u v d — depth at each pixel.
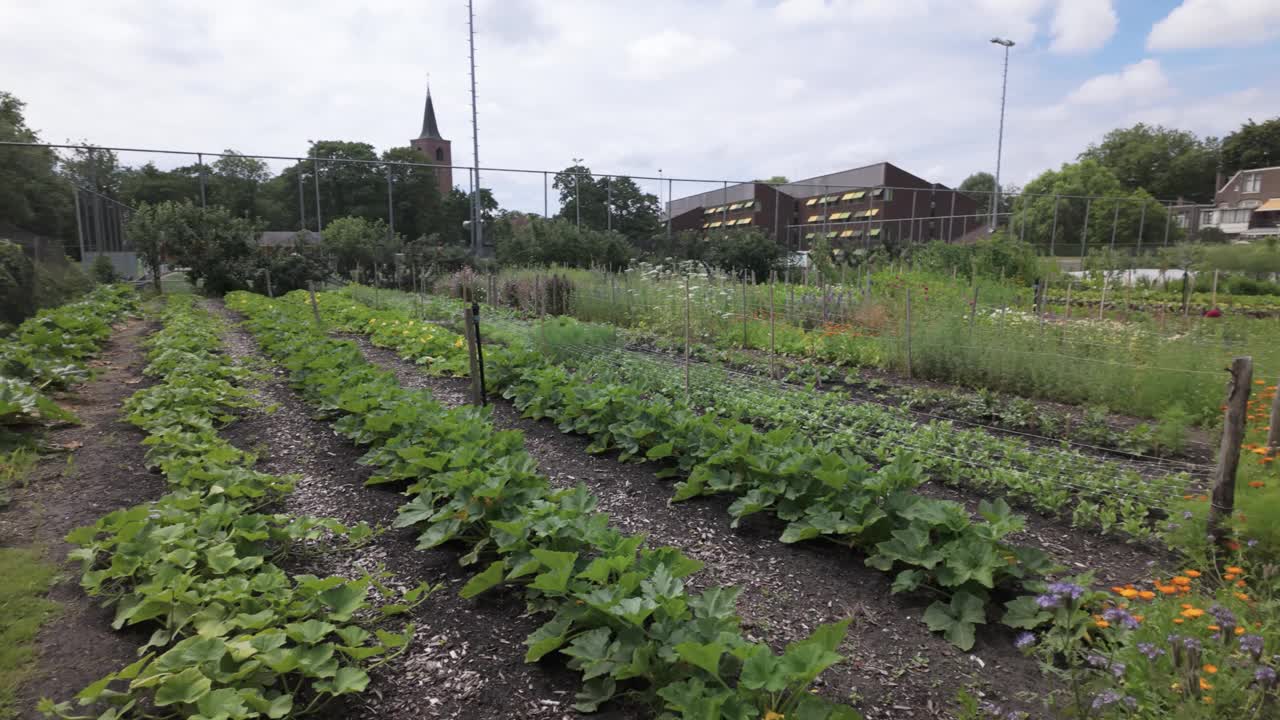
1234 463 3.91
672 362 10.01
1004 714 2.75
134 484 5.29
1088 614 3.15
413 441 5.49
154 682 2.54
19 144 24.20
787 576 3.97
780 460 4.82
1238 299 17.52
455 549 4.35
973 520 4.80
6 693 2.79
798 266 26.17
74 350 9.60
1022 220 39.41
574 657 2.96
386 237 29.12
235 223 25.39
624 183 33.56
